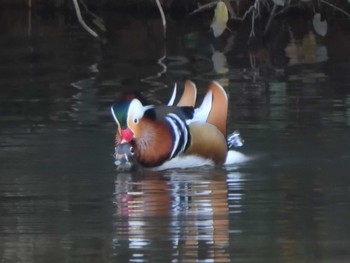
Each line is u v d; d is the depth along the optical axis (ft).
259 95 69.15
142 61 85.30
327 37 97.14
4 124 61.21
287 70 79.51
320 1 105.60
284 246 40.88
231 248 40.73
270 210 45.27
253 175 50.67
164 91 71.05
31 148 55.67
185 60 85.51
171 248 40.83
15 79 77.46
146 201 46.68
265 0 104.01
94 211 45.50
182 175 50.80
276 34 99.35
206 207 45.70
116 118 51.29
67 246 41.24
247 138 57.06
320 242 41.16
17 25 109.29
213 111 52.90
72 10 118.01
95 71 80.53
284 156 53.67
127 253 40.37
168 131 51.03
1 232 43.06
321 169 51.34
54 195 47.70
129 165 51.39
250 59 85.71
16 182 49.88
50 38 99.66
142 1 116.67
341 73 77.41
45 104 67.15
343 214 44.55
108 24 108.78
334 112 63.26
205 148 51.83
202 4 112.16
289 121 60.90
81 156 54.08
